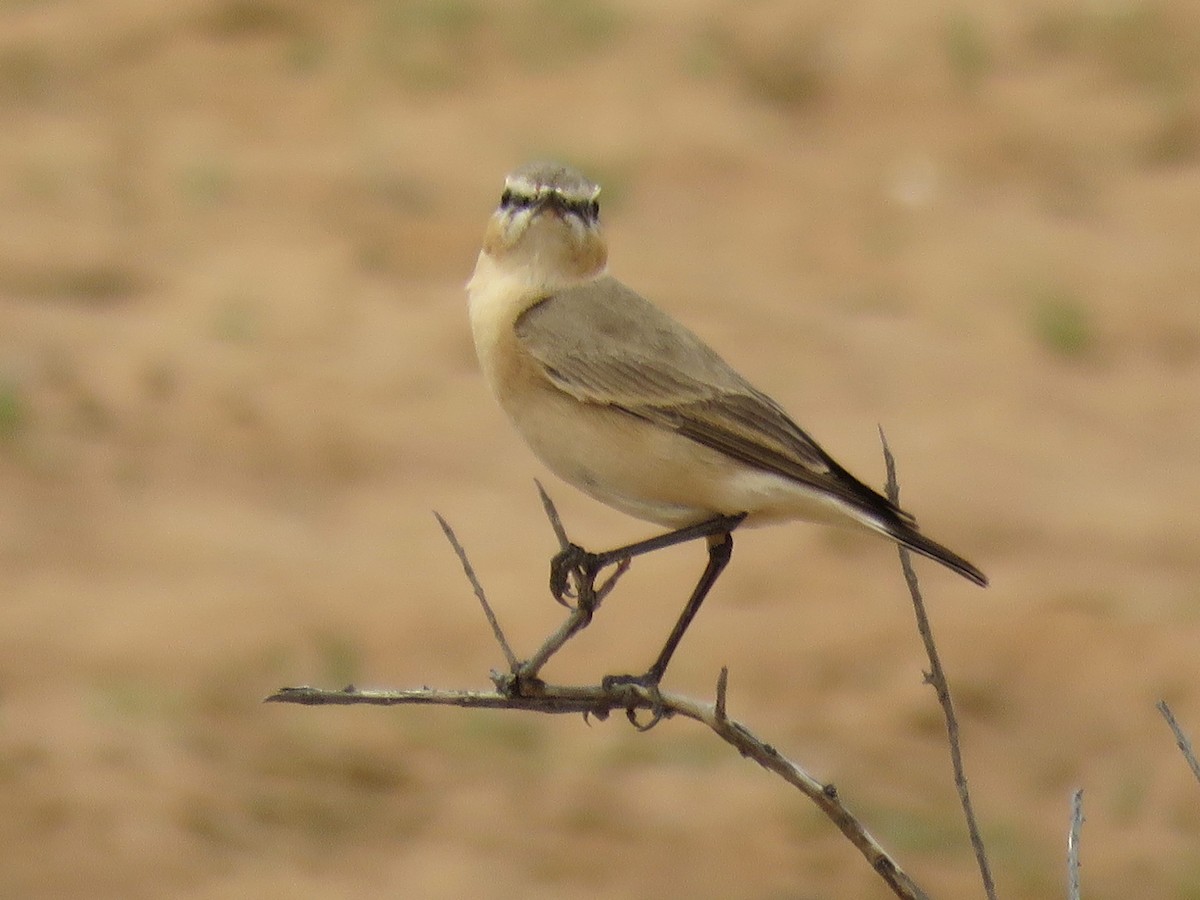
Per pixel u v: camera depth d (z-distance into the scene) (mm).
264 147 33438
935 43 37375
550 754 17375
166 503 21812
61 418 23547
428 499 22359
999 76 36750
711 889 15461
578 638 19078
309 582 20094
